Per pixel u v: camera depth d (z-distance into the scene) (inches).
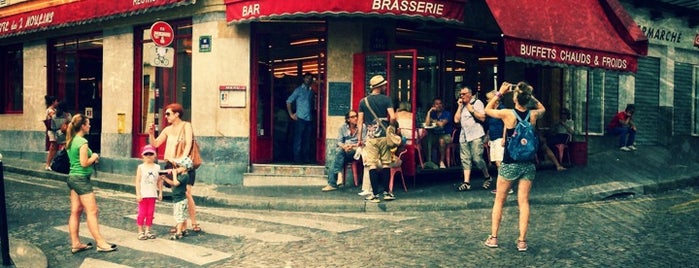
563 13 498.6
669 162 607.5
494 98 266.1
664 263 241.9
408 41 514.3
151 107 548.1
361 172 464.1
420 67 524.4
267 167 480.1
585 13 524.7
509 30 435.8
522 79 610.5
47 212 354.9
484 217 352.5
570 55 476.7
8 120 708.0
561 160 554.6
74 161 262.4
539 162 543.8
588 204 407.5
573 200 418.0
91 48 610.9
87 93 625.0
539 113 265.6
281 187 457.7
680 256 253.4
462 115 438.3
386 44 493.4
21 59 706.8
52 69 658.2
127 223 326.6
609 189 443.2
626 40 538.6
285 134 514.6
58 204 383.9
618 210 378.6
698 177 516.7
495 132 408.2
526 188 261.9
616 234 298.5
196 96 498.9
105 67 577.0
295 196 411.2
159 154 536.4
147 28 550.9
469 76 569.0
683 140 724.7
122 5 518.0
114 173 554.6
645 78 691.4
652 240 284.7
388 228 316.5
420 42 524.4
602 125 657.6
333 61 477.1
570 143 561.9
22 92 703.7
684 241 282.7
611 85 665.0
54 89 657.6
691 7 705.0
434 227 318.7
